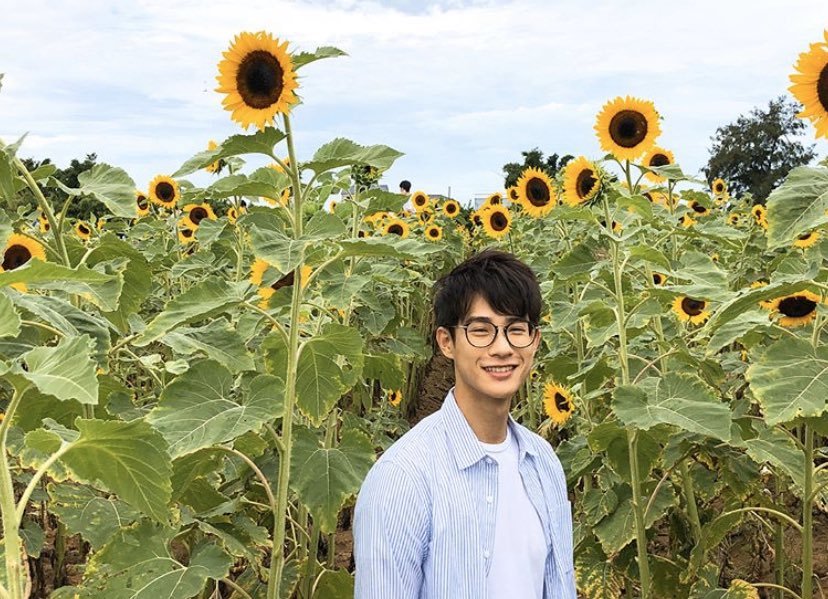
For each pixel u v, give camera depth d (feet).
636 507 13.60
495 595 7.82
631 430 13.34
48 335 11.40
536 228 34.12
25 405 11.31
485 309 7.84
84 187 13.50
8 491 6.75
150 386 22.80
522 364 8.05
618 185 15.08
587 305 14.46
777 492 16.72
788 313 14.42
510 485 8.27
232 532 12.01
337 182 17.75
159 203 30.68
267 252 10.20
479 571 7.75
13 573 6.61
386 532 7.55
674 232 16.40
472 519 7.81
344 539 23.61
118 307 12.91
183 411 10.78
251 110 10.86
